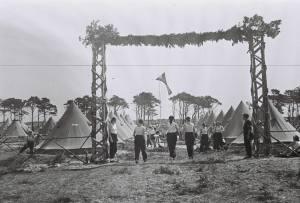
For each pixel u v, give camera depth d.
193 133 17.53
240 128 28.92
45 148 21.94
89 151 22.11
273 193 8.73
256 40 17.59
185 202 8.27
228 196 8.69
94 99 17.77
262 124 17.64
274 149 18.83
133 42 17.75
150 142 31.61
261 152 18.56
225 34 17.62
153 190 9.70
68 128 22.69
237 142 24.55
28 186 11.02
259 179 10.40
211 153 21.06
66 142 22.05
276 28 17.34
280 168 11.85
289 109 58.69
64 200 8.77
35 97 84.19
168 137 17.08
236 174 11.41
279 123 22.47
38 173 13.93
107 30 17.44
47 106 84.62
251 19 17.36
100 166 15.42
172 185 10.26
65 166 16.16
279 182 9.86
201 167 13.25
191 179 11.07
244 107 30.08
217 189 9.48
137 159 16.25
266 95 17.38
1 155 21.77
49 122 42.44
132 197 8.98
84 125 23.16
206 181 10.39
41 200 8.93
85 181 11.43
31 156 18.84
